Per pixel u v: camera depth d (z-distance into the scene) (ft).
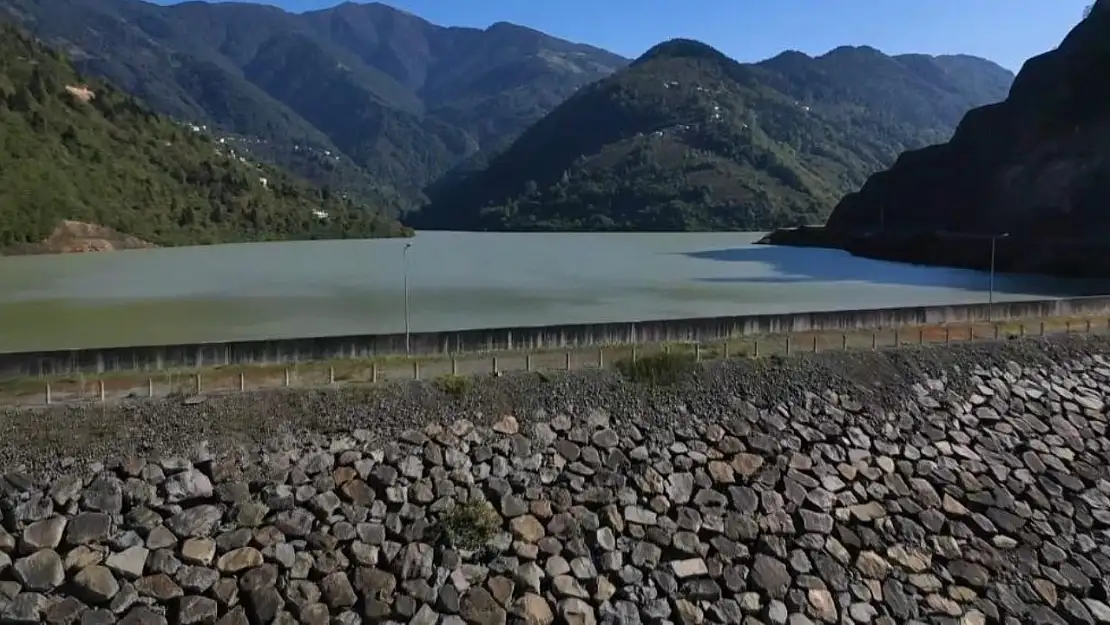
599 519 70.79
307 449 72.54
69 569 60.13
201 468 69.10
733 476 77.97
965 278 274.16
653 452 79.30
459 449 75.87
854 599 67.87
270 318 190.29
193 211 563.89
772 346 102.47
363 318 189.26
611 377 88.28
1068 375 101.24
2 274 309.83
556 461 76.64
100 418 72.64
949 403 92.38
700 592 66.08
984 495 80.59
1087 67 340.18
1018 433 89.97
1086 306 130.62
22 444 68.69
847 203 488.44
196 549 62.54
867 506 76.89
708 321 108.27
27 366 85.71
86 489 65.62
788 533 72.74
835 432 85.40
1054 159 333.42
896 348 101.14
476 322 180.75
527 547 67.36
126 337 163.94
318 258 414.21
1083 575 73.05
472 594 63.00
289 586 61.57
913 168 446.19
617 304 213.46
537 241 619.67
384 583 62.90
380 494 69.87
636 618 63.31
